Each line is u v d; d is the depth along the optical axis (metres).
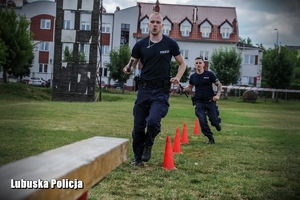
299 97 53.16
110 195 4.32
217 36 59.31
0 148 7.03
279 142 10.59
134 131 6.09
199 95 9.50
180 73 6.05
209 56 59.03
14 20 37.88
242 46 60.41
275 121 19.81
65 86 33.12
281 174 6.09
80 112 18.02
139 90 6.03
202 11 62.16
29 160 1.75
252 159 7.31
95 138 2.71
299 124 18.30
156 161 6.57
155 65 5.93
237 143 9.83
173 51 6.02
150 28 5.96
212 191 4.75
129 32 57.53
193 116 19.58
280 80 49.53
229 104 38.97
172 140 9.88
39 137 8.81
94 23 32.88
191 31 59.44
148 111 6.06
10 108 18.38
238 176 5.75
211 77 9.39
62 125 11.88
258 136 11.91
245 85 55.84
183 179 5.32
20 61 38.12
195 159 7.00
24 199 1.33
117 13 57.25
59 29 32.97
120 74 48.03
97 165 2.09
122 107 23.70
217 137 11.02
